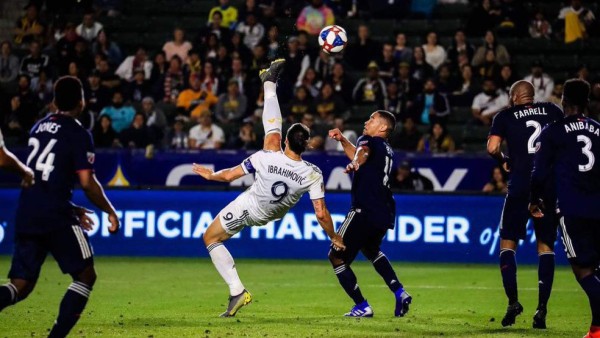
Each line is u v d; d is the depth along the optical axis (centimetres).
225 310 2238
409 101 4159
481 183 3638
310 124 3922
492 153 2030
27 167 1560
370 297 2558
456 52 4400
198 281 2886
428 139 3897
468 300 2512
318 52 4400
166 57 4491
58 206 1582
